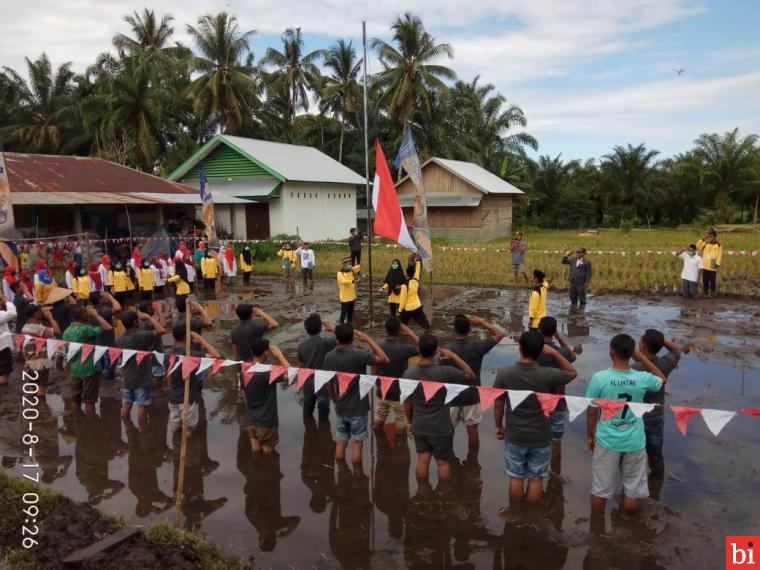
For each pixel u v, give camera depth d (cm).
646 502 607
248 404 733
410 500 633
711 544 538
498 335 746
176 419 798
